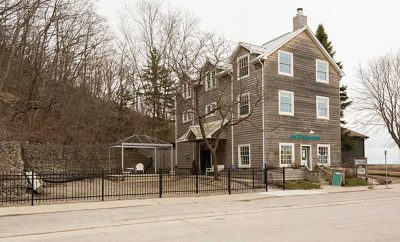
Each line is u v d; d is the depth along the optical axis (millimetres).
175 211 14875
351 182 28734
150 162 37969
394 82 41188
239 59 30547
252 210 15234
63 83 33500
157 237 10047
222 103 29609
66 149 29234
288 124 28984
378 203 18172
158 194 19906
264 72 28156
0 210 14812
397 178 36344
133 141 29719
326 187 26672
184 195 20000
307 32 31078
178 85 33656
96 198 18375
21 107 29625
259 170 24312
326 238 9531
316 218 13070
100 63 42781
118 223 12375
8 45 28641
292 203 17625
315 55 31469
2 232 10938
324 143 30984
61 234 10734
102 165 32344
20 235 10594
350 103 44156
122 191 20766
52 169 27344
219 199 18703
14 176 17484
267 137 27719
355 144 42438
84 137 33812
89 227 11695
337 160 31781
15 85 30547
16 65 30344
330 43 43656
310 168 29750
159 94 42500
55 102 32500
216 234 10273
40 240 9906
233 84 30656
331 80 32312
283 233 10242
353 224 11727
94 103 37500
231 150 30797
